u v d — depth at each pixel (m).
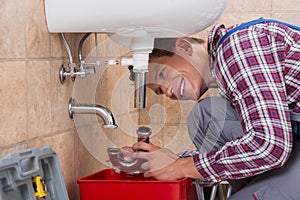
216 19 1.49
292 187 1.60
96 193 1.53
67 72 1.59
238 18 2.47
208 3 1.39
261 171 1.47
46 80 1.50
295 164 1.60
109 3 1.38
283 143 1.40
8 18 1.32
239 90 1.43
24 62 1.39
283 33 1.46
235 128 1.88
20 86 1.38
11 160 1.23
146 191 1.51
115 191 1.52
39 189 1.31
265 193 1.62
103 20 1.42
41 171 1.35
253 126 1.41
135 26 1.43
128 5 1.38
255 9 2.47
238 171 1.48
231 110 1.90
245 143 1.42
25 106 1.41
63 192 1.40
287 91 1.48
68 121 1.64
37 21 1.44
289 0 2.46
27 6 1.40
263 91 1.40
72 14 1.43
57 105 1.57
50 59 1.52
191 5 1.38
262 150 1.41
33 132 1.44
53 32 1.50
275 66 1.43
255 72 1.41
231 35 1.45
